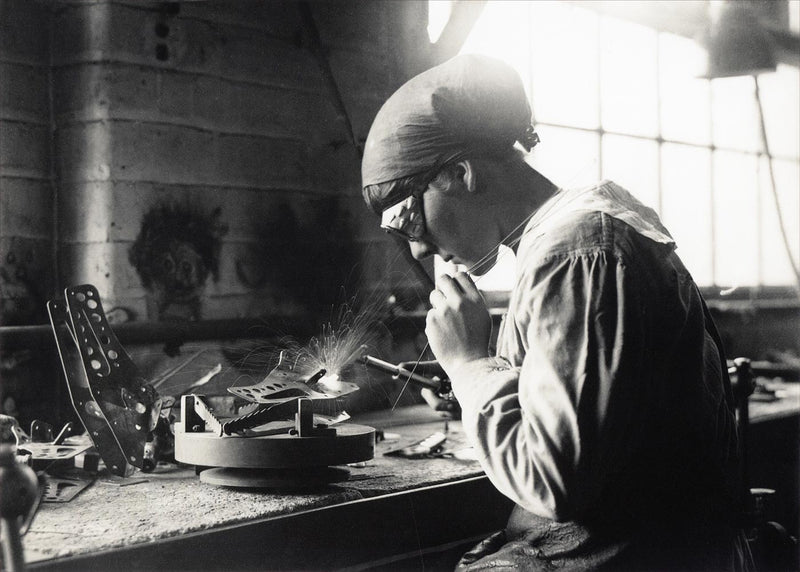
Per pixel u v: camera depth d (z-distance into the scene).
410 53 2.59
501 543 1.31
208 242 2.21
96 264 2.04
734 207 4.29
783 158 4.60
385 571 1.42
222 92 2.23
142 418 1.58
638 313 1.07
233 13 2.25
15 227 2.01
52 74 2.08
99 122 2.04
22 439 1.66
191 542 1.18
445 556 1.51
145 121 2.09
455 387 1.20
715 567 1.18
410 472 1.60
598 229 1.10
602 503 1.15
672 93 3.90
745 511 1.38
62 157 2.08
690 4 3.78
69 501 1.36
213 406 1.77
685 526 1.15
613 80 3.56
